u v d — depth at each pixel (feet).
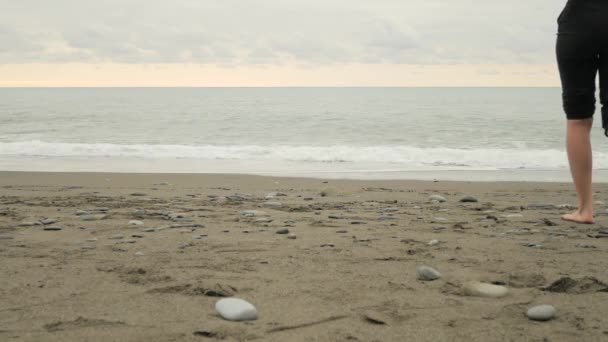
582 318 7.48
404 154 53.57
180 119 101.09
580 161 15.98
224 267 10.52
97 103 158.40
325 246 12.74
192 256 11.57
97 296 8.49
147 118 103.45
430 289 8.98
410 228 15.75
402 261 11.14
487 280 9.59
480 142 67.92
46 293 8.65
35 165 45.65
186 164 47.26
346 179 36.81
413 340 6.68
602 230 15.12
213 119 100.89
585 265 10.80
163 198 25.20
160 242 13.29
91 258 11.35
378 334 6.89
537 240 13.65
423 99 191.83
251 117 104.94
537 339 6.71
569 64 14.58
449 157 51.96
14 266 10.59
